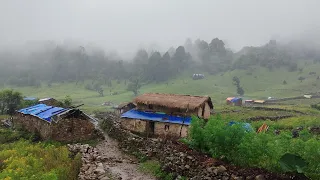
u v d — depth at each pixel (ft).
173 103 127.44
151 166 76.18
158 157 80.84
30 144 109.81
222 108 273.95
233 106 303.27
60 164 70.49
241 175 49.24
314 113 220.43
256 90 611.06
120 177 67.97
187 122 118.73
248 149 49.73
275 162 48.24
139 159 85.76
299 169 43.78
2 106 213.25
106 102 437.17
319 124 132.36
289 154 45.75
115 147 107.65
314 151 44.62
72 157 85.51
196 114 124.16
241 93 538.47
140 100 133.90
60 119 115.85
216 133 55.98
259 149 49.08
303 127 122.01
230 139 54.39
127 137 108.17
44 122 124.06
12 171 59.77
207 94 555.69
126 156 92.22
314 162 44.60
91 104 435.12
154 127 124.06
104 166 77.20
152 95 139.33
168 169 68.13
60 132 115.75
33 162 71.72
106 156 89.92
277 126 131.44
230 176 50.47
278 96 509.76
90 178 65.31
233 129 55.01
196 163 59.52
